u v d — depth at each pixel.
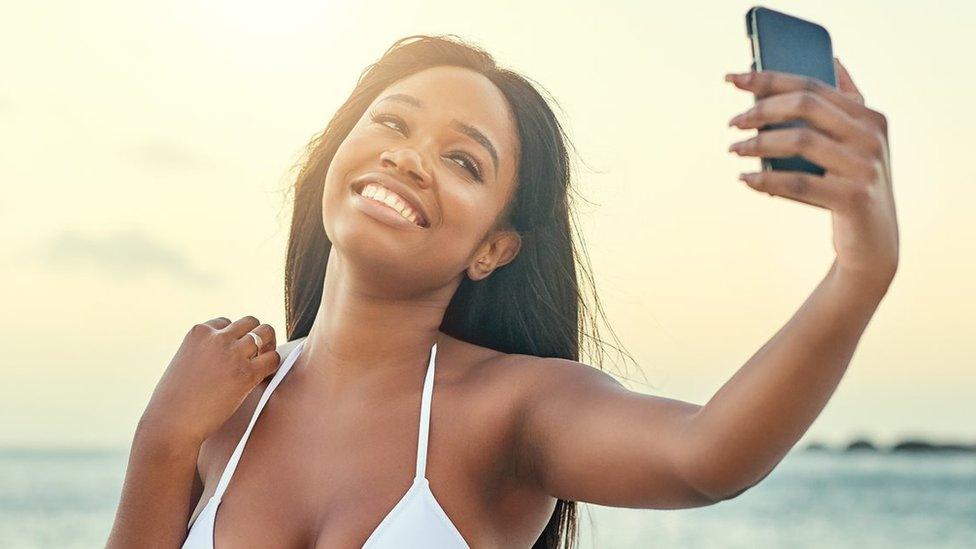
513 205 1.98
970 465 46.19
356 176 1.82
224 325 1.90
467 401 1.80
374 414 1.81
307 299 2.24
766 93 1.26
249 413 1.90
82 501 38.44
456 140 1.85
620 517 24.78
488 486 1.76
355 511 1.71
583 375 1.75
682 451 1.45
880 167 1.25
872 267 1.28
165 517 1.76
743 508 30.27
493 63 2.04
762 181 1.25
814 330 1.32
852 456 46.19
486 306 2.14
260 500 1.77
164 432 1.76
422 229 1.78
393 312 1.85
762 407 1.36
